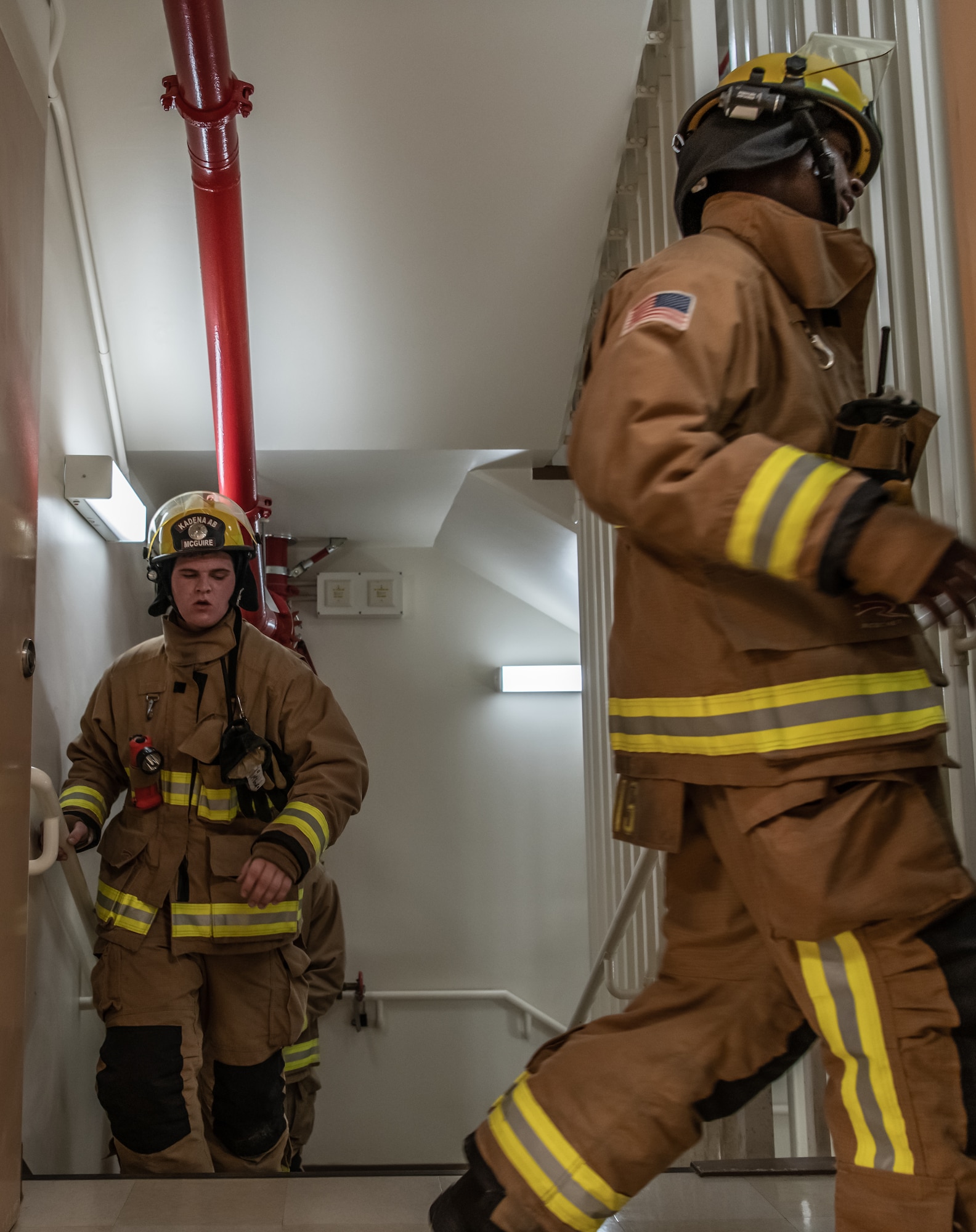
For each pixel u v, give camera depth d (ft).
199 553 9.20
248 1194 5.81
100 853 9.25
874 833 3.60
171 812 9.00
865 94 4.78
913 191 6.47
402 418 14.34
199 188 10.52
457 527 18.12
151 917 8.74
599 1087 4.01
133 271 12.30
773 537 3.28
